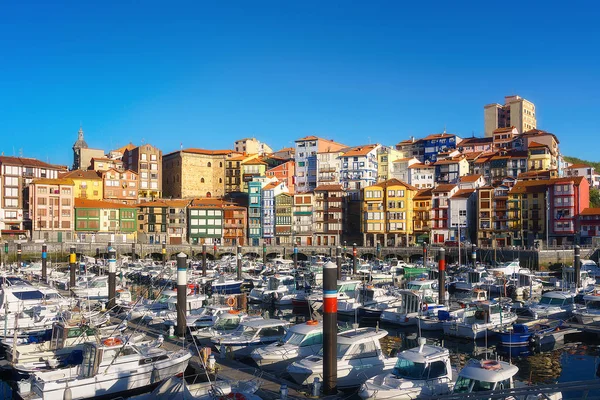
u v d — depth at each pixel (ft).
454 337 151.53
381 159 561.84
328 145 588.09
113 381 98.58
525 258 340.59
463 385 87.45
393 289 210.18
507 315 161.27
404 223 461.78
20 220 460.96
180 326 142.00
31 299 165.37
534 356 133.69
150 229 489.67
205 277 270.26
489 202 439.22
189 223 490.08
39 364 108.37
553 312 171.22
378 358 106.63
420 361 94.58
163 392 87.04
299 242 484.74
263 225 492.13
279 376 109.29
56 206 451.12
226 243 488.02
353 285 204.95
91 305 185.98
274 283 234.99
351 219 503.61
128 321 158.81
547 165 498.28
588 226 394.52
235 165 601.62
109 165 588.91
